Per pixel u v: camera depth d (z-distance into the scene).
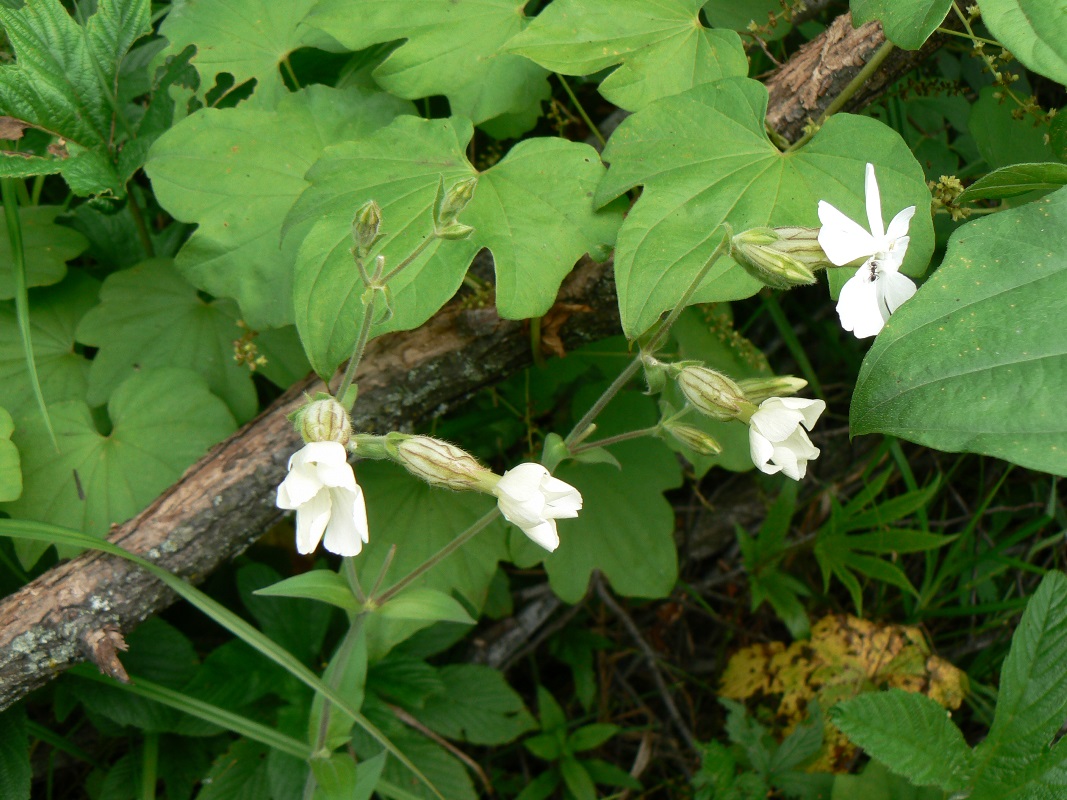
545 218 0.32
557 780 0.40
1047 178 0.30
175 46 0.37
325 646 0.38
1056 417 0.26
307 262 0.31
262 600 0.37
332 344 0.30
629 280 0.30
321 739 0.32
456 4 0.36
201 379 0.35
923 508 0.41
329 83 0.39
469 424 0.39
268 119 0.36
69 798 0.38
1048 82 0.42
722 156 0.32
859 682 0.40
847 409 0.46
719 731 0.43
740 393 0.29
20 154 0.34
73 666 0.33
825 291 0.46
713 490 0.46
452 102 0.35
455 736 0.38
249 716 0.36
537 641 0.43
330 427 0.28
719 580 0.45
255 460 0.33
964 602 0.41
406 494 0.37
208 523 0.33
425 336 0.35
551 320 0.35
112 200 0.36
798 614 0.41
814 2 0.36
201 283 0.34
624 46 0.33
